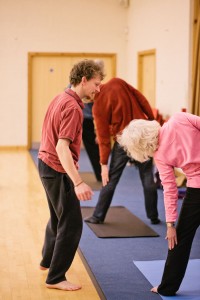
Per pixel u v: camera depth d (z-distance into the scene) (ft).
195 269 11.80
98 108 15.24
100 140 15.44
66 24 34.60
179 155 9.36
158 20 28.40
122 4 34.88
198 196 9.54
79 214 10.48
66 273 11.69
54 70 35.12
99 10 34.83
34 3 34.17
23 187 22.00
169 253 10.11
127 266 12.16
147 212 15.99
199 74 22.97
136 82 33.01
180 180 22.04
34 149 35.29
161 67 28.14
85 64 10.19
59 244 10.56
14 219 16.63
